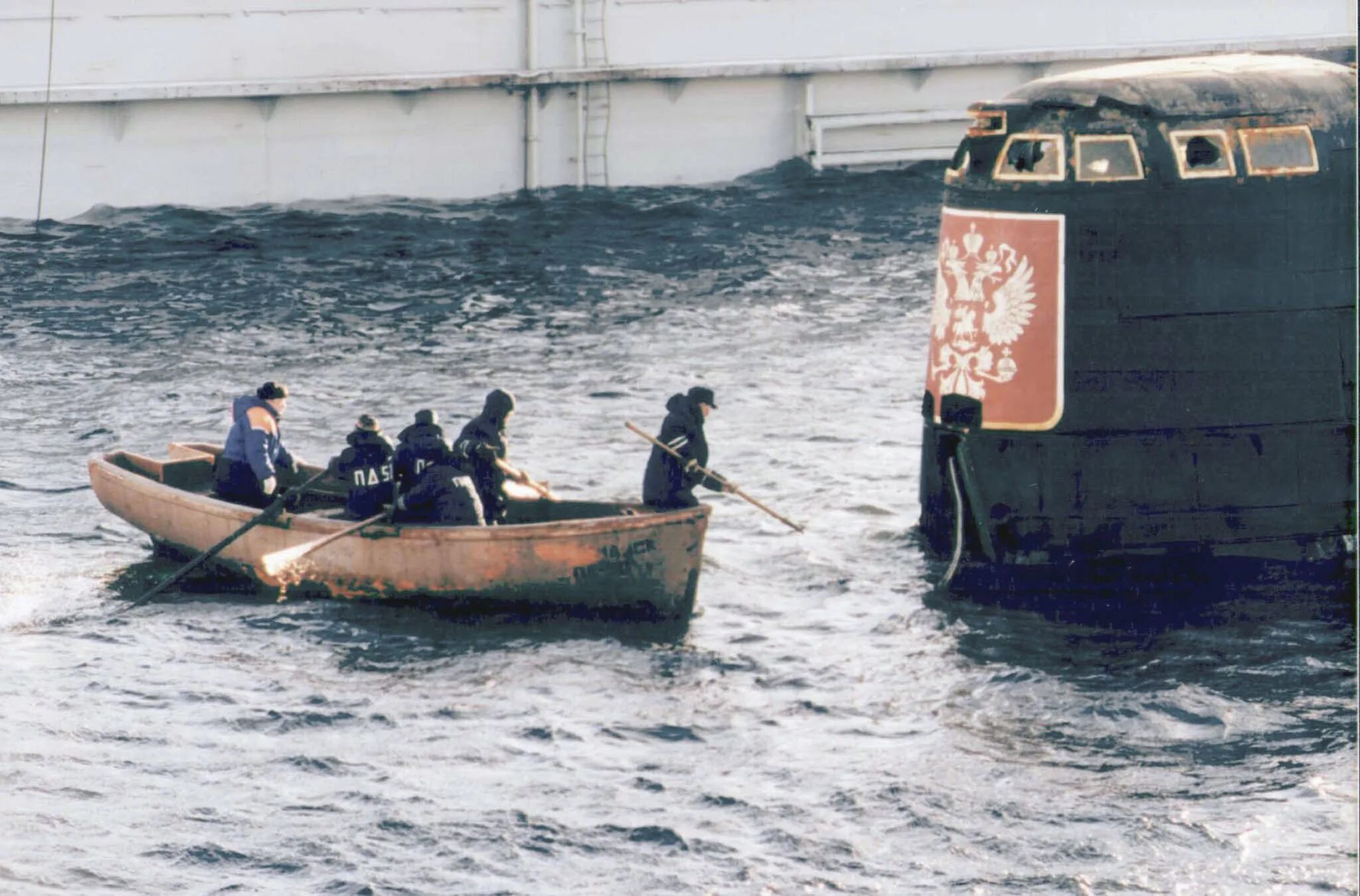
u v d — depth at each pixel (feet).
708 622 153.07
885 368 244.83
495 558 151.84
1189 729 129.70
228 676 140.05
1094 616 153.38
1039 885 107.24
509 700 135.33
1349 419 162.61
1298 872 107.86
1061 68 402.52
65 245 320.29
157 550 172.65
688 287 300.40
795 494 189.37
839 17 383.04
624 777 122.11
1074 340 161.58
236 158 347.97
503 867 109.60
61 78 333.62
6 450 207.62
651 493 163.32
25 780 120.47
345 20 349.00
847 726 130.82
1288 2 416.05
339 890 106.83
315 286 298.35
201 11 339.98
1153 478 161.68
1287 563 162.81
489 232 338.54
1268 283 159.74
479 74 355.77
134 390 236.63
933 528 172.76
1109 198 159.33
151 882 107.34
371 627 151.94
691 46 373.20
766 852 111.65
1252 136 159.12
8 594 159.53
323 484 173.58
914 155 395.55
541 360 252.83
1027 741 128.06
